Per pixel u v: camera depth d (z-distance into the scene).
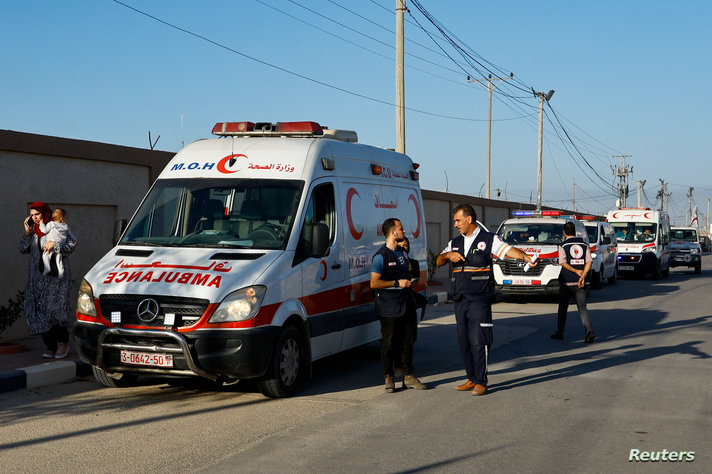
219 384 8.22
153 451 5.61
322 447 5.72
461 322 7.81
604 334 12.50
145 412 6.89
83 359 7.27
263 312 6.99
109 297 7.12
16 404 7.24
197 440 5.91
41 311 8.68
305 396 7.64
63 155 11.41
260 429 6.27
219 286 6.90
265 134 8.91
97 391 7.87
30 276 8.78
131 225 8.20
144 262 7.39
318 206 8.14
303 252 7.71
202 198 8.09
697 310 16.39
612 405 7.20
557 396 7.62
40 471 5.14
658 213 28.66
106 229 12.64
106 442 5.86
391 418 6.66
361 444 5.80
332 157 8.61
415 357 10.17
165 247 7.74
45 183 11.27
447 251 7.83
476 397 7.59
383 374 8.67
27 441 5.89
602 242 22.89
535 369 9.23
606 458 5.46
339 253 8.39
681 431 6.23
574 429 6.29
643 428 6.32
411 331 8.02
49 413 6.86
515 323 14.03
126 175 12.89
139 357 6.98
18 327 10.91
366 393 7.80
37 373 8.11
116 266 7.41
